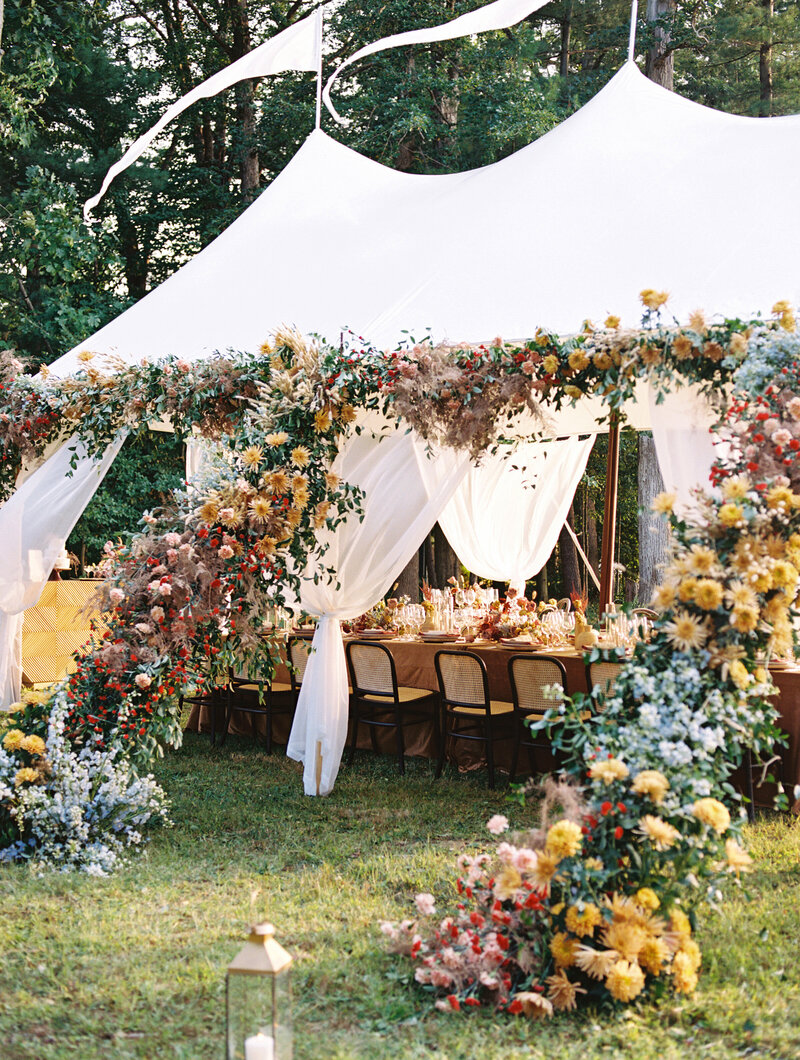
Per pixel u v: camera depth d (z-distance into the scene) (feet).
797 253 17.54
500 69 50.85
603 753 12.19
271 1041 8.83
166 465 51.57
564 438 34.91
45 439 24.36
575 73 61.41
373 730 24.29
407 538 19.85
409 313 20.12
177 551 18.40
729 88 57.26
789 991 11.27
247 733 26.53
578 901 11.00
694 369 15.67
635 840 11.67
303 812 19.11
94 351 23.41
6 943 12.87
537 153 24.43
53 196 45.62
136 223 54.44
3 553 25.07
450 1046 10.27
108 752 17.40
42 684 31.58
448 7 50.49
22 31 45.52
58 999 11.30
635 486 64.54
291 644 24.08
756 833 17.34
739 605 12.64
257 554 18.84
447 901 14.25
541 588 61.05
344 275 23.30
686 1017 10.76
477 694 20.95
